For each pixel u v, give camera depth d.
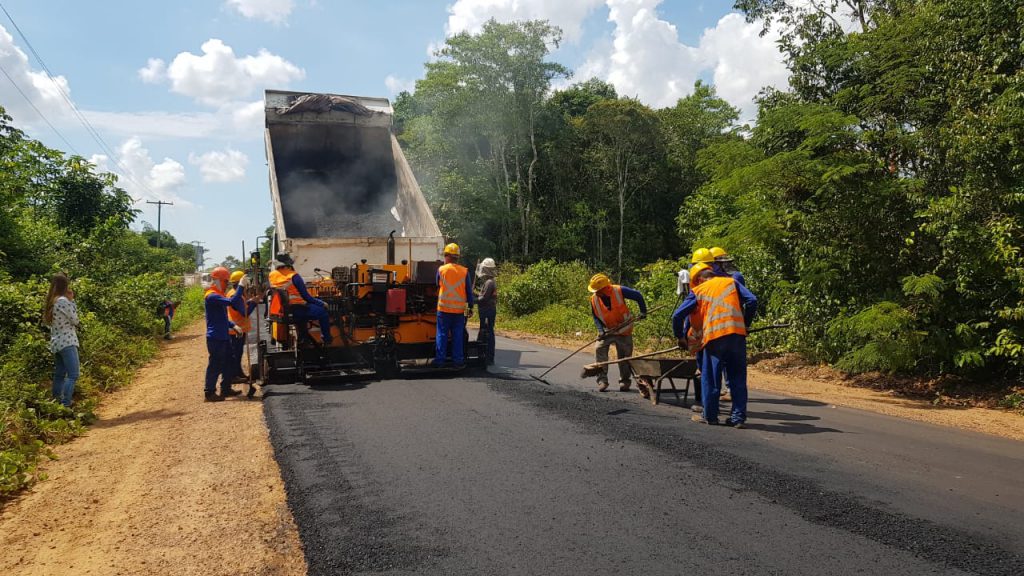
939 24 8.80
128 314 15.38
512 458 4.86
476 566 3.13
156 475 4.91
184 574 3.26
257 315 8.36
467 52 35.94
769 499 3.96
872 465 4.66
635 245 40.16
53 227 16.94
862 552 3.22
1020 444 5.37
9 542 3.77
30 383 7.56
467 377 8.73
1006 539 3.36
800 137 10.18
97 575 3.29
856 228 8.84
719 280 6.07
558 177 40.91
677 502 3.92
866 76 9.86
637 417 6.20
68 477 5.04
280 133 12.44
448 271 8.68
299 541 3.57
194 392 8.70
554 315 18.27
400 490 4.22
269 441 5.64
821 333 9.72
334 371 8.48
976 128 7.52
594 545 3.34
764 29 14.18
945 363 8.19
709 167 11.45
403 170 11.77
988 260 7.45
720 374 5.93
